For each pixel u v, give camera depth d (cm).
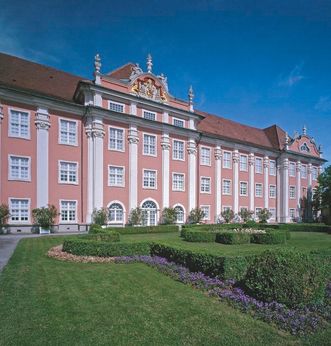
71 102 2784
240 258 853
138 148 3148
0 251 1410
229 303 675
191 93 3634
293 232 3216
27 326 537
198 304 672
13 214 2466
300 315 594
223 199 4075
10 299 681
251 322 577
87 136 2855
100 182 2833
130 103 3088
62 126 2762
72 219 2759
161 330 530
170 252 1108
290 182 5034
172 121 3469
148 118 3256
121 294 736
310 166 5422
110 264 1107
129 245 1230
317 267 676
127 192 3036
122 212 2994
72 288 779
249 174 4484
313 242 2095
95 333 512
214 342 490
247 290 724
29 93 2525
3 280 846
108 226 2819
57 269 1004
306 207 5312
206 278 854
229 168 4206
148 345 475
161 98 3366
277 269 650
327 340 510
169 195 3378
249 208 4434
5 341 480
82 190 2820
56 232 2591
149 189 3212
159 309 636
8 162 2453
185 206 3531
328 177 4641
